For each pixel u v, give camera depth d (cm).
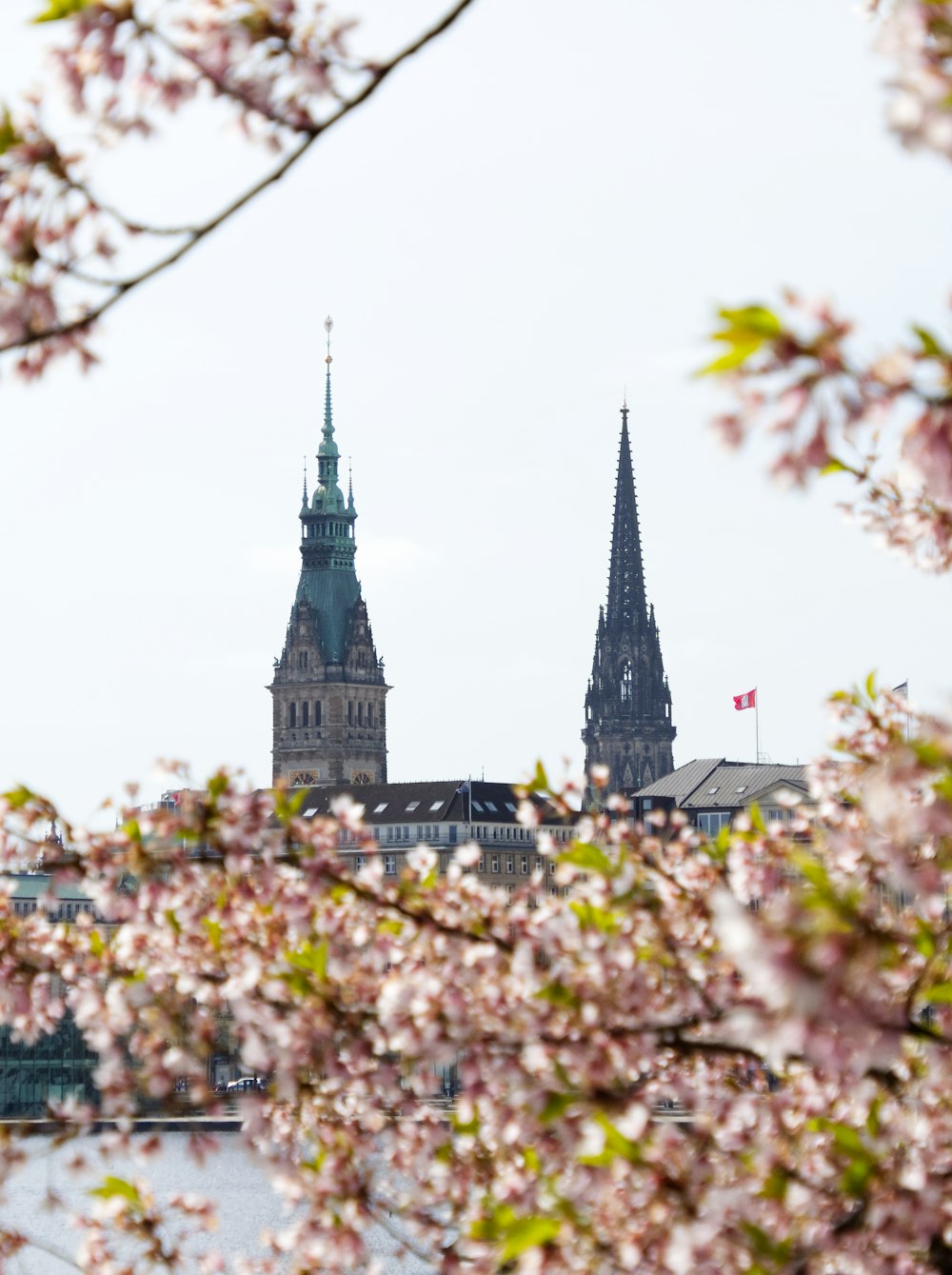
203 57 2314
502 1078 2928
